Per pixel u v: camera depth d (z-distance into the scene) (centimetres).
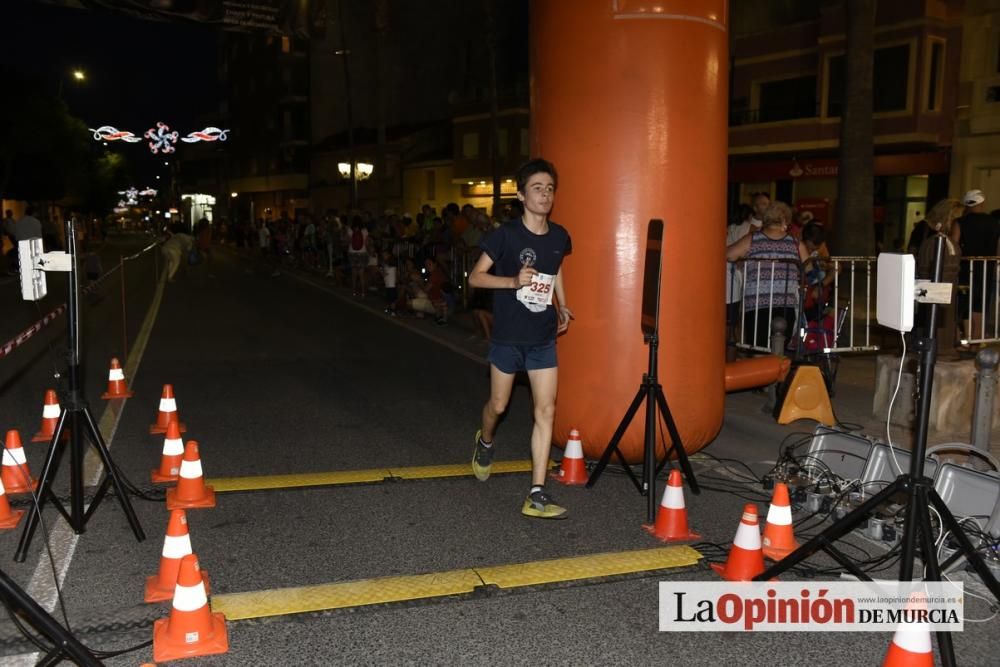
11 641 340
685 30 537
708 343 565
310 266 2739
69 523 455
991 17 2206
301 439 658
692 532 470
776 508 439
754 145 2766
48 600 375
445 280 1350
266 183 6562
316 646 339
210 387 859
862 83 1480
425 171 4441
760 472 589
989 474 441
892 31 2336
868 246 1501
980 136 2250
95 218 7081
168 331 1297
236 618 360
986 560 410
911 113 2306
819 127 2575
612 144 538
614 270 544
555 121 556
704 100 547
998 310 841
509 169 3822
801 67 2661
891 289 350
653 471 483
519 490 540
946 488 456
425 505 509
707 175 553
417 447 640
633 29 531
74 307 438
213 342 1183
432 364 1012
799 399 658
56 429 435
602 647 342
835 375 785
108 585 391
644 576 410
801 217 997
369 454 618
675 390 554
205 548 437
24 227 2194
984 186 2266
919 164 2392
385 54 5450
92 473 558
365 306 1680
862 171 1492
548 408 489
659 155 537
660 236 479
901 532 443
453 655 333
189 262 2619
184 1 1025
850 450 528
